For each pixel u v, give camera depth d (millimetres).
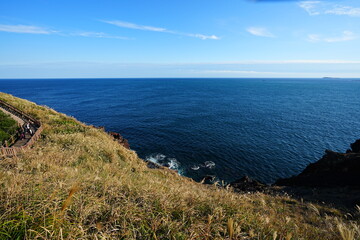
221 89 155500
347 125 44500
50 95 106438
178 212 3787
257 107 68562
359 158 13367
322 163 15438
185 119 49062
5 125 15320
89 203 3471
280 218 5691
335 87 190500
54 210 2943
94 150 12203
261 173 22984
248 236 3418
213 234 3252
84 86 194125
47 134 14898
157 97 98312
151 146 30422
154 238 2973
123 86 193000
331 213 7121
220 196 5227
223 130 39469
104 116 52250
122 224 3100
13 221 2656
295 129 40844
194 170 23359
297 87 185250
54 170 6305
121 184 4738
